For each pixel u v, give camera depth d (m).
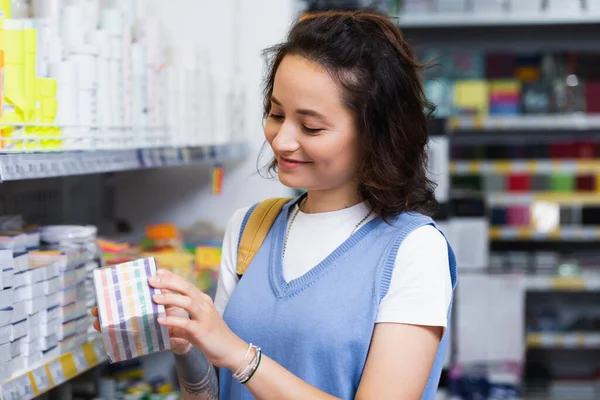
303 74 1.54
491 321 4.35
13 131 1.64
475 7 5.36
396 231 1.65
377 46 1.58
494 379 4.30
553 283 5.42
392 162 1.62
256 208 1.85
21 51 1.65
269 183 3.30
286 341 1.63
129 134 2.16
